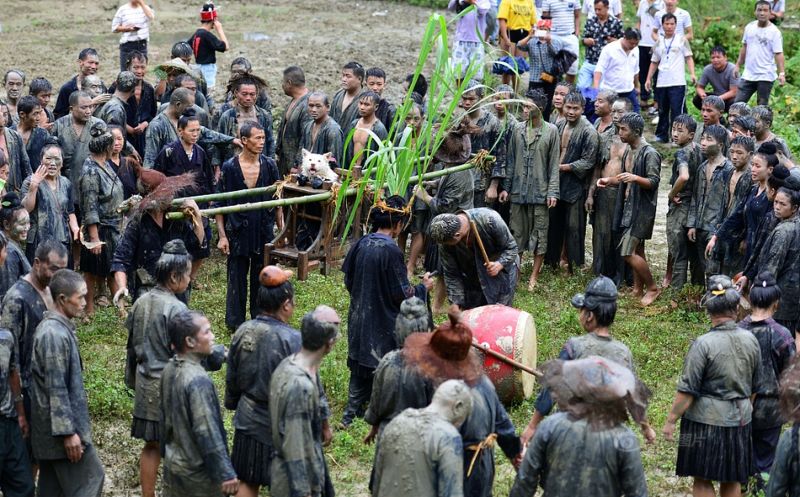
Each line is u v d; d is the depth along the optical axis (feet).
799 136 70.85
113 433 35.58
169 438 26.63
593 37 72.84
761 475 31.42
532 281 49.39
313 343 25.68
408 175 39.09
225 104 56.03
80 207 44.37
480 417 25.44
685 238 47.75
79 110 48.01
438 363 25.16
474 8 41.11
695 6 94.79
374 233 34.96
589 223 55.72
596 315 27.78
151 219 36.29
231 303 43.01
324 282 48.34
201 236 36.96
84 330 43.42
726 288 29.17
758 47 70.79
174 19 111.14
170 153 45.11
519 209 49.93
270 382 26.14
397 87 83.66
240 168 41.86
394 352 27.58
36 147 47.37
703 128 49.52
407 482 23.17
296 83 53.62
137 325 29.78
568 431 23.61
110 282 45.88
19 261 33.96
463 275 38.45
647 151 47.29
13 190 44.14
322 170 42.22
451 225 35.83
